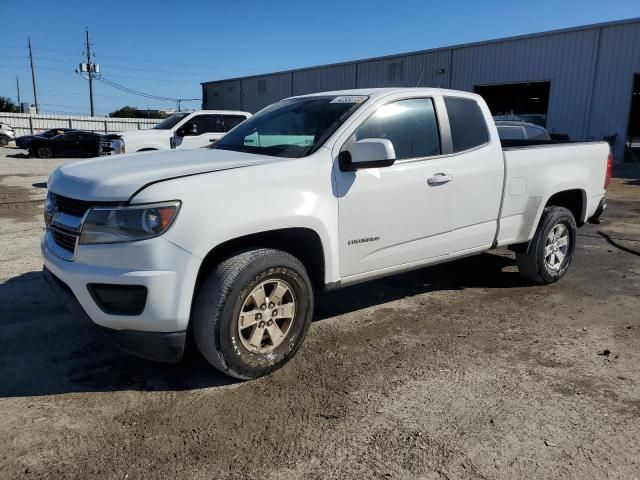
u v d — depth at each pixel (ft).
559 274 18.12
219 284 10.34
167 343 10.11
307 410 10.14
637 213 33.09
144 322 9.93
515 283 18.24
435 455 8.82
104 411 10.04
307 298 11.72
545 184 16.80
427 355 12.58
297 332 11.69
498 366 12.05
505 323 14.66
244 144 14.10
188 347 12.86
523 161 16.08
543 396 10.76
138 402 10.37
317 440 9.21
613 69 65.67
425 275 19.08
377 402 10.44
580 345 13.28
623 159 66.08
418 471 8.43
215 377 11.39
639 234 26.84
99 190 10.17
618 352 12.89
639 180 50.75
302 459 8.71
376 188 12.63
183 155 12.78
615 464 8.64
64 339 13.12
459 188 14.42
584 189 18.26
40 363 11.89
